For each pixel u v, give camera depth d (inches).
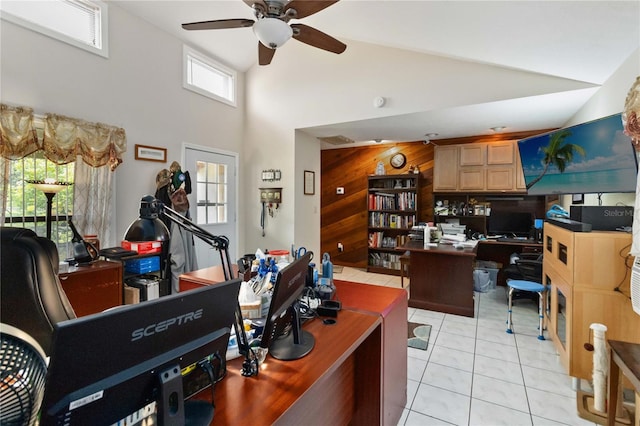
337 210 250.7
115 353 24.3
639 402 61.4
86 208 123.6
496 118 157.5
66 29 120.1
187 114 166.1
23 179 109.1
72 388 22.5
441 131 186.7
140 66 143.3
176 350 29.4
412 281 152.7
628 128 69.6
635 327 76.7
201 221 175.0
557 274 97.7
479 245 199.9
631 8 68.6
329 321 60.7
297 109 182.4
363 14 98.7
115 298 112.0
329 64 170.9
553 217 110.7
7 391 21.1
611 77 105.8
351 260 245.8
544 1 72.2
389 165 230.8
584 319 81.7
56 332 20.8
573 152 104.8
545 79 121.6
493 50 106.1
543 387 87.3
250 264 86.7
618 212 84.9
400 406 75.7
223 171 188.7
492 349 109.5
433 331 124.8
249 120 200.7
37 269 39.1
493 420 74.6
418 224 204.7
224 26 97.3
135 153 141.6
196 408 34.5
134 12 139.6
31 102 108.0
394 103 153.1
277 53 188.2
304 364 45.4
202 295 31.1
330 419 56.2
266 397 37.8
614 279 78.4
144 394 27.2
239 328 45.4
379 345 62.7
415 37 106.5
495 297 169.9
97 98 127.0
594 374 76.3
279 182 190.4
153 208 46.3
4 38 101.8
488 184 187.3
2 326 21.8
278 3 82.9
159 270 136.7
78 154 117.1
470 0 77.9
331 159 252.2
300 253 82.4
